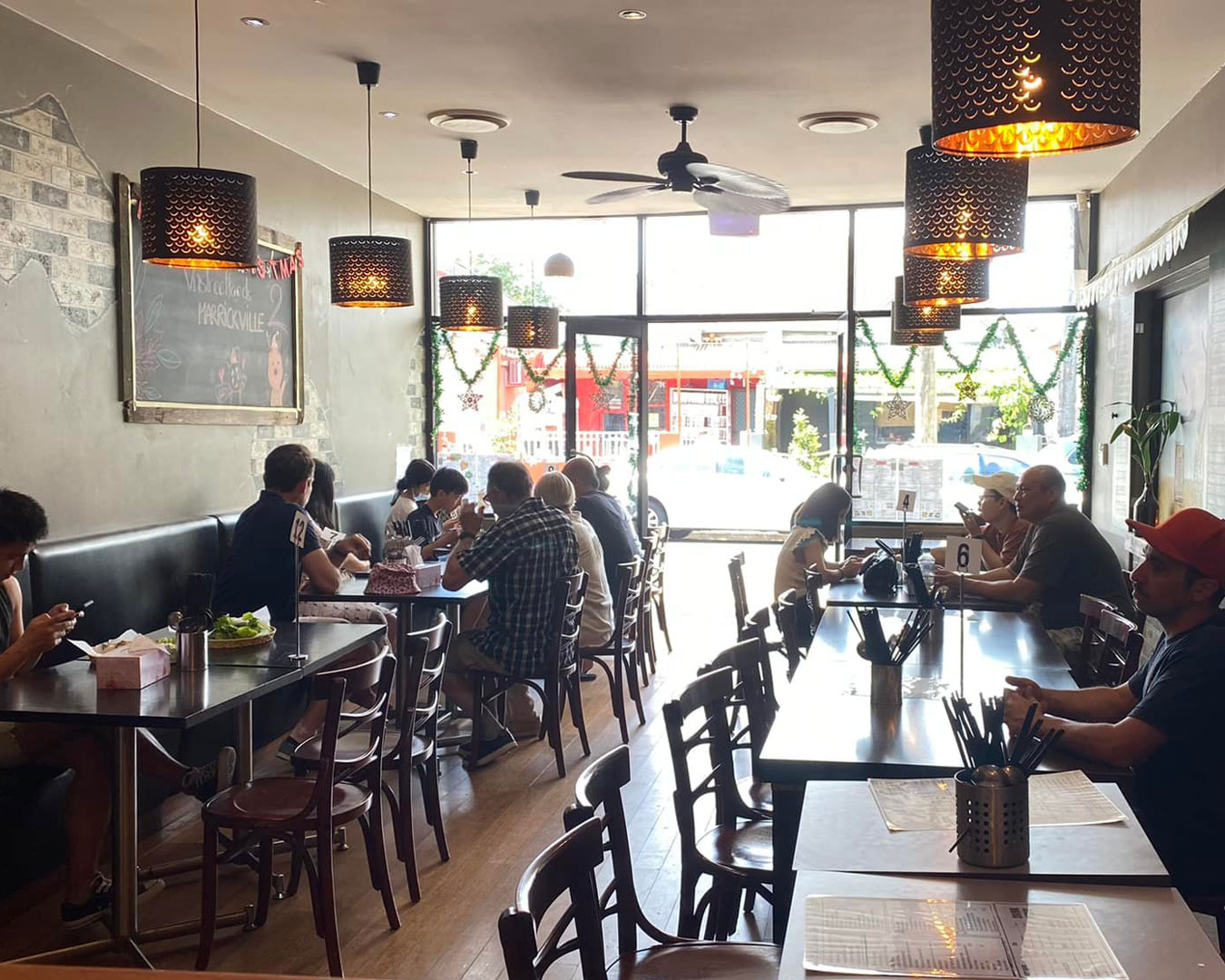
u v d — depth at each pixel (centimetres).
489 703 528
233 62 538
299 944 336
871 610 300
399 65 543
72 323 510
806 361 1101
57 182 498
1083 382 862
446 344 957
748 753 518
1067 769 249
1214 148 537
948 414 903
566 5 462
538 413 957
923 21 479
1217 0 445
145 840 421
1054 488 520
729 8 465
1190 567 270
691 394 1187
